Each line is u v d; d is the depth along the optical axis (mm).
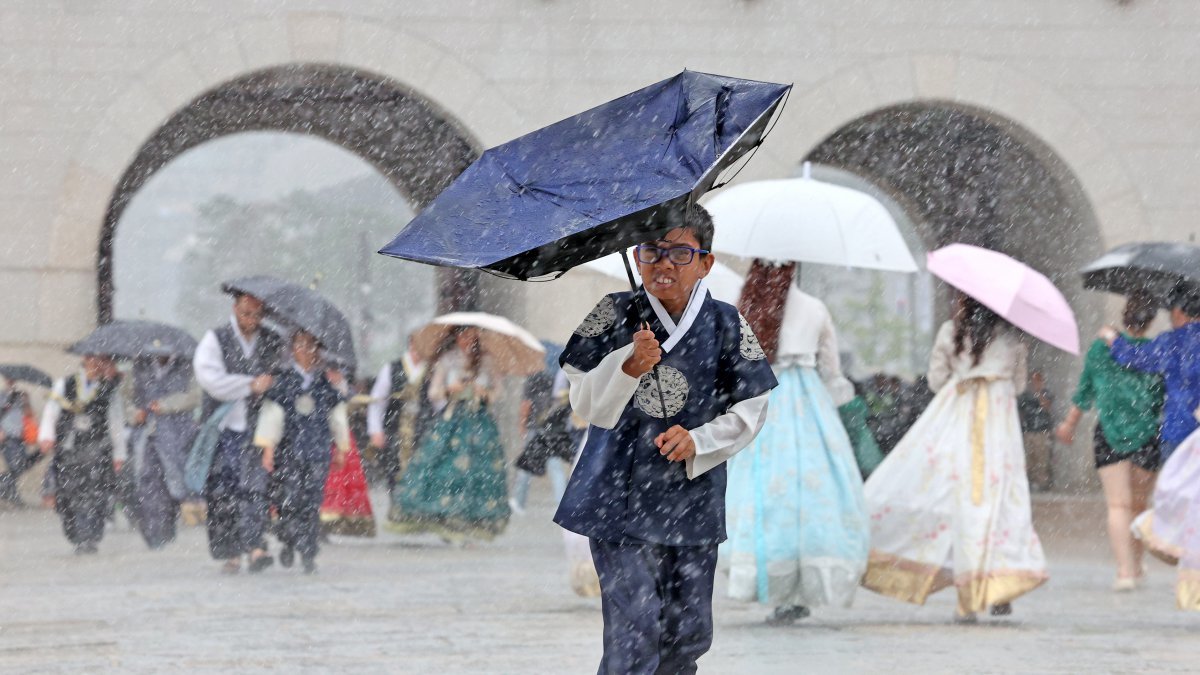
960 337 24969
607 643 12977
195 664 19422
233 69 58312
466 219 11586
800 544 23016
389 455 48062
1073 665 19734
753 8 59906
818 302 24125
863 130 74000
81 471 38250
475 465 39312
